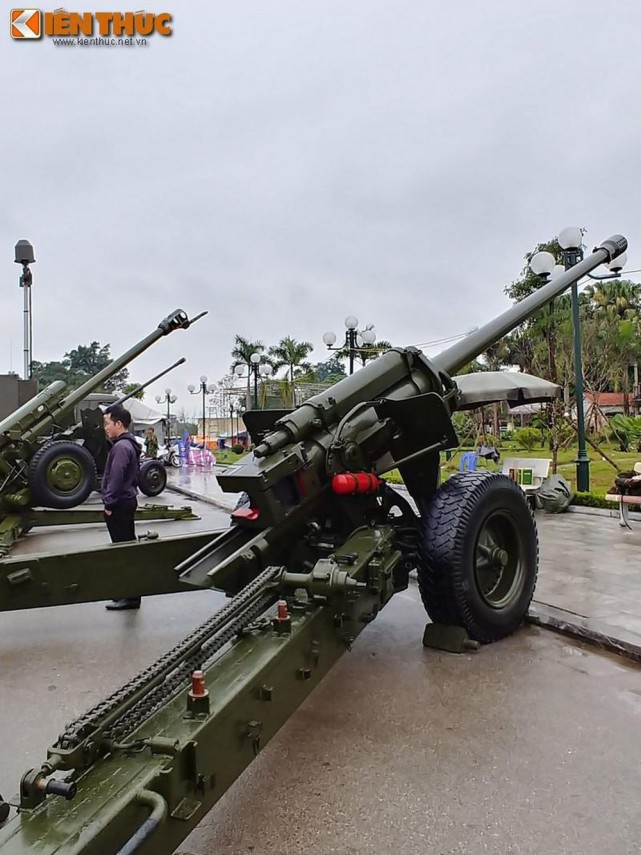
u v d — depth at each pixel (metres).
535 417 20.67
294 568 3.98
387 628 4.54
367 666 3.86
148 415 24.94
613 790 2.59
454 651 4.02
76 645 4.53
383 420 4.14
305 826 2.41
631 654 3.91
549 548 6.73
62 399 9.17
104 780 1.78
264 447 3.67
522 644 4.19
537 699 3.40
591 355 19.25
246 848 2.30
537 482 9.92
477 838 2.33
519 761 2.81
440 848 2.28
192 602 5.59
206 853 2.27
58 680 3.93
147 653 4.37
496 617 4.16
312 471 3.83
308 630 2.83
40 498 9.02
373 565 3.50
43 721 3.38
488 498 4.14
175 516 10.22
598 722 3.15
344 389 4.12
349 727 3.14
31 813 1.65
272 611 2.99
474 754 2.88
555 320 15.83
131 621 5.06
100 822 1.61
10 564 4.11
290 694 2.66
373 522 4.16
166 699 2.20
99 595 4.38
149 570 4.51
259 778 2.72
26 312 13.71
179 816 1.88
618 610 4.59
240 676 2.35
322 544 3.99
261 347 37.81
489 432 27.75
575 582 5.35
